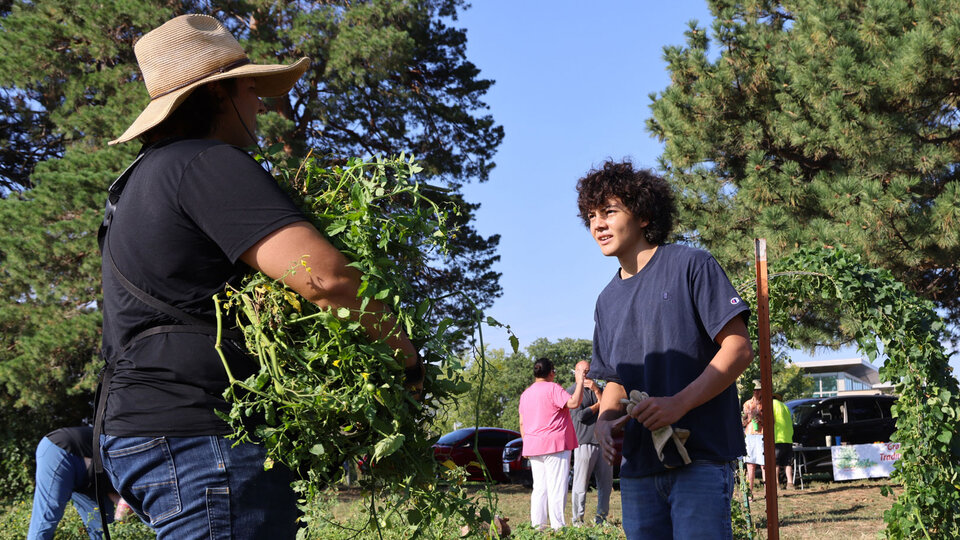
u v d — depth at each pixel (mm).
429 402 1844
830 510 10703
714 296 2699
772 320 6637
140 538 5527
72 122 15773
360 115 19125
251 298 1653
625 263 3010
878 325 6004
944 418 5793
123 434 1640
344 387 1630
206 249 1654
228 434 1627
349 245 1688
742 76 14648
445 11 21078
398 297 1708
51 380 15656
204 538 1603
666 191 3006
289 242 1598
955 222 12602
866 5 14375
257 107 2002
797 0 15609
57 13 16703
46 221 15250
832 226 13422
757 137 14820
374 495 1794
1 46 16188
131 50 16734
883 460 14938
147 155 1772
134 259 1678
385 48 17281
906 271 14438
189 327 1646
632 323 2906
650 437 2766
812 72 13812
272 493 1670
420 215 1821
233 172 1651
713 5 17188
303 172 1874
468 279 20453
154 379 1629
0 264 15203
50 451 4727
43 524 4660
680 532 2648
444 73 21453
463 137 21250
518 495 14531
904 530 5734
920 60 12664
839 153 14312
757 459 11984
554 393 7555
